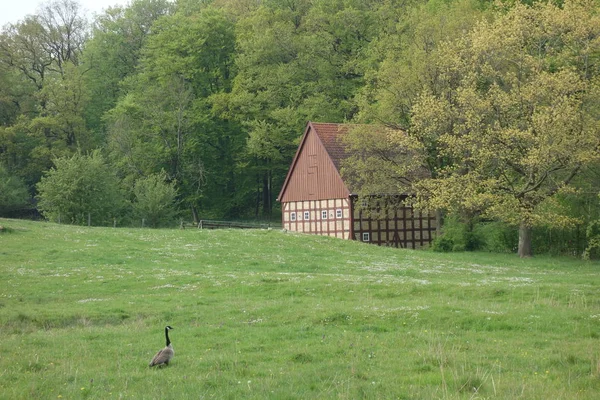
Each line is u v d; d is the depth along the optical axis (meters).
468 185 49.84
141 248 48.28
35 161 105.38
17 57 112.31
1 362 19.42
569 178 50.34
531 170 48.44
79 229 57.59
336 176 72.31
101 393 16.03
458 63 53.31
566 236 54.84
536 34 50.91
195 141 100.19
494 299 28.81
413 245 73.75
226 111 99.75
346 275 38.06
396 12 88.81
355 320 24.45
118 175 99.19
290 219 77.19
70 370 18.39
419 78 58.97
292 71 92.31
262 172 105.25
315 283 33.34
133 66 121.75
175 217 100.56
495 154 49.09
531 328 22.72
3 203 96.31
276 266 43.06
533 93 48.50
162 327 25.00
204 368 18.42
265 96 93.12
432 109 53.28
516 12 51.66
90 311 28.02
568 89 47.50
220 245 51.09
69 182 75.06
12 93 112.50
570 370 17.36
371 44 85.12
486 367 17.84
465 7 61.97
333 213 72.69
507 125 51.12
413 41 63.66
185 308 28.41
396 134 56.78
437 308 25.52
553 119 46.34
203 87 106.81
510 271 43.28
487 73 52.12
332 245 54.31
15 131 106.38
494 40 51.06
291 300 29.56
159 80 104.44
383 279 35.38
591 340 21.02
